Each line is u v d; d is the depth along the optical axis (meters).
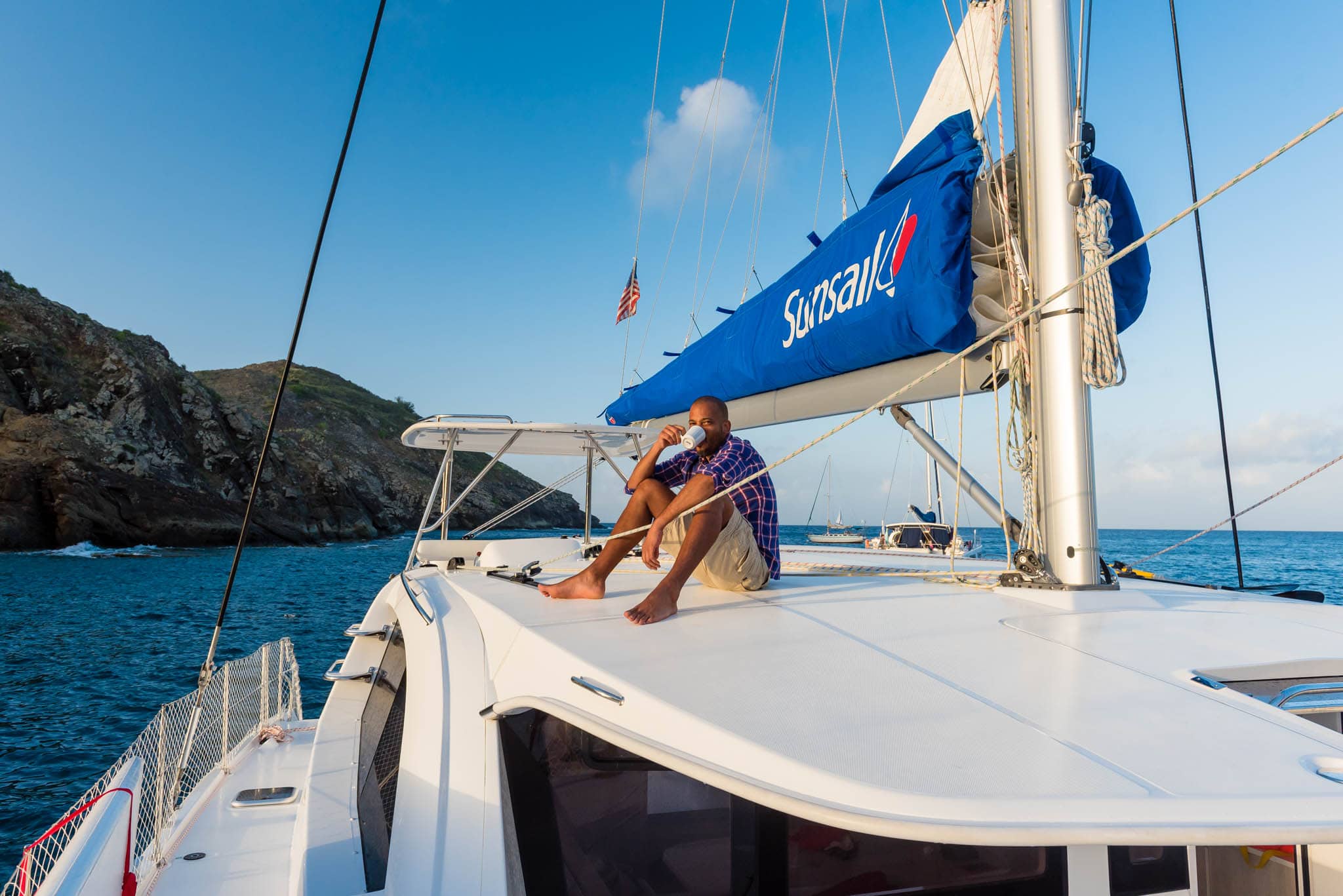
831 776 1.09
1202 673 1.53
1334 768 1.10
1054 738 1.21
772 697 1.39
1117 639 1.78
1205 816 1.00
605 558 2.41
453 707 1.79
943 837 0.97
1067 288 1.79
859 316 2.67
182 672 13.52
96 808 2.02
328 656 14.46
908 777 1.08
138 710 11.19
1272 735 1.22
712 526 2.22
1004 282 2.48
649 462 2.82
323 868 1.88
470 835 1.46
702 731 1.26
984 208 2.49
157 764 2.84
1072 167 2.29
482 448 5.18
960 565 3.83
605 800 1.54
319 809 2.20
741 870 1.47
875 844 1.48
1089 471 2.31
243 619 19.03
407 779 1.69
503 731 1.68
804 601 2.25
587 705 1.50
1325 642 1.77
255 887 2.54
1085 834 0.97
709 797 1.51
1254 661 1.59
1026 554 2.41
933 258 2.36
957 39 2.96
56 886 1.64
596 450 5.04
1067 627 1.89
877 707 1.33
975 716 1.30
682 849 1.49
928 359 2.71
